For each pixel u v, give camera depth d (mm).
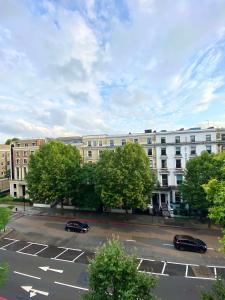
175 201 53094
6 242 33688
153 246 31906
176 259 27906
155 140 54844
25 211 51625
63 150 49500
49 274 24188
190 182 40156
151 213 48469
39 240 34406
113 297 12672
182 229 39312
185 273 24453
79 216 47594
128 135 57406
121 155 41062
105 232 37781
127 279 12664
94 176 44844
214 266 26141
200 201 39219
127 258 13281
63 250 30594
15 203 58938
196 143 51719
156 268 25547
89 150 60719
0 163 83688
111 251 13117
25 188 65250
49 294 20625
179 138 53125
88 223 42844
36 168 47125
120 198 38594
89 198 47000
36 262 27016
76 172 46844
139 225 41406
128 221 43594
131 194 38312
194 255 29109
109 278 12609
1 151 84438
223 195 13328
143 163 40344
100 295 12812
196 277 23609
